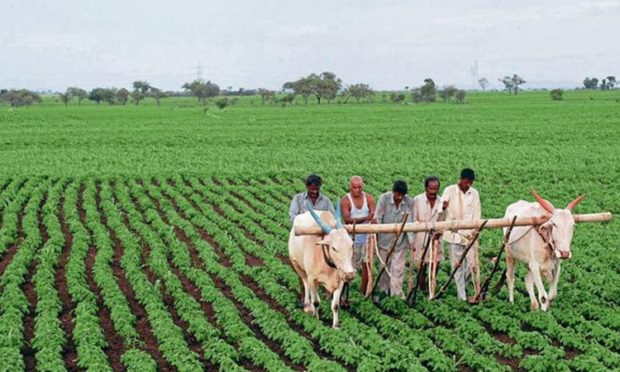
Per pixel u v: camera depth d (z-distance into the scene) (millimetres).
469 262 15336
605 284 16969
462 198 15180
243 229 25016
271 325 14180
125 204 28969
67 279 17750
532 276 15078
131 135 66750
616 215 26500
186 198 32031
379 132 65188
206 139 61344
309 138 60688
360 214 14977
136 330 14719
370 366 11945
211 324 14953
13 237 23453
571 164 39781
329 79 168375
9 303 15484
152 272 19250
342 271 13117
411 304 15305
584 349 12992
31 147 56625
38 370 12406
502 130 64062
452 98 168000
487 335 13297
